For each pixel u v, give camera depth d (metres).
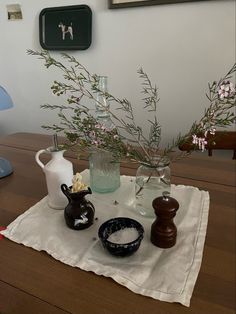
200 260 0.63
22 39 1.95
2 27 1.99
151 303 0.53
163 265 0.61
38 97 2.06
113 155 0.80
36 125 2.18
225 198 0.89
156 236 0.66
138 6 1.52
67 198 0.77
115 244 0.60
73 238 0.70
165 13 1.49
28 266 0.63
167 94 1.65
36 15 1.83
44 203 0.86
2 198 0.91
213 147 1.40
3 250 0.68
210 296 0.54
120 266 0.61
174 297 0.54
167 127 1.71
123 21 1.60
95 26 1.68
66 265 0.63
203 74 1.52
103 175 0.91
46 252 0.67
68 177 0.80
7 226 0.76
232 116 0.72
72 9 1.69
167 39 1.54
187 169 1.11
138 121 1.77
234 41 1.41
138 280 0.58
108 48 1.70
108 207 0.84
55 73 1.91
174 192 0.92
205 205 0.85
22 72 2.05
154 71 1.63
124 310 0.52
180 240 0.69
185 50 1.52
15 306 0.53
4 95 1.06
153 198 0.77
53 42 1.82
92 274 0.60
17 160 1.23
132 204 0.86
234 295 0.54
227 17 1.38
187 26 1.47
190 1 1.41
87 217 0.72
